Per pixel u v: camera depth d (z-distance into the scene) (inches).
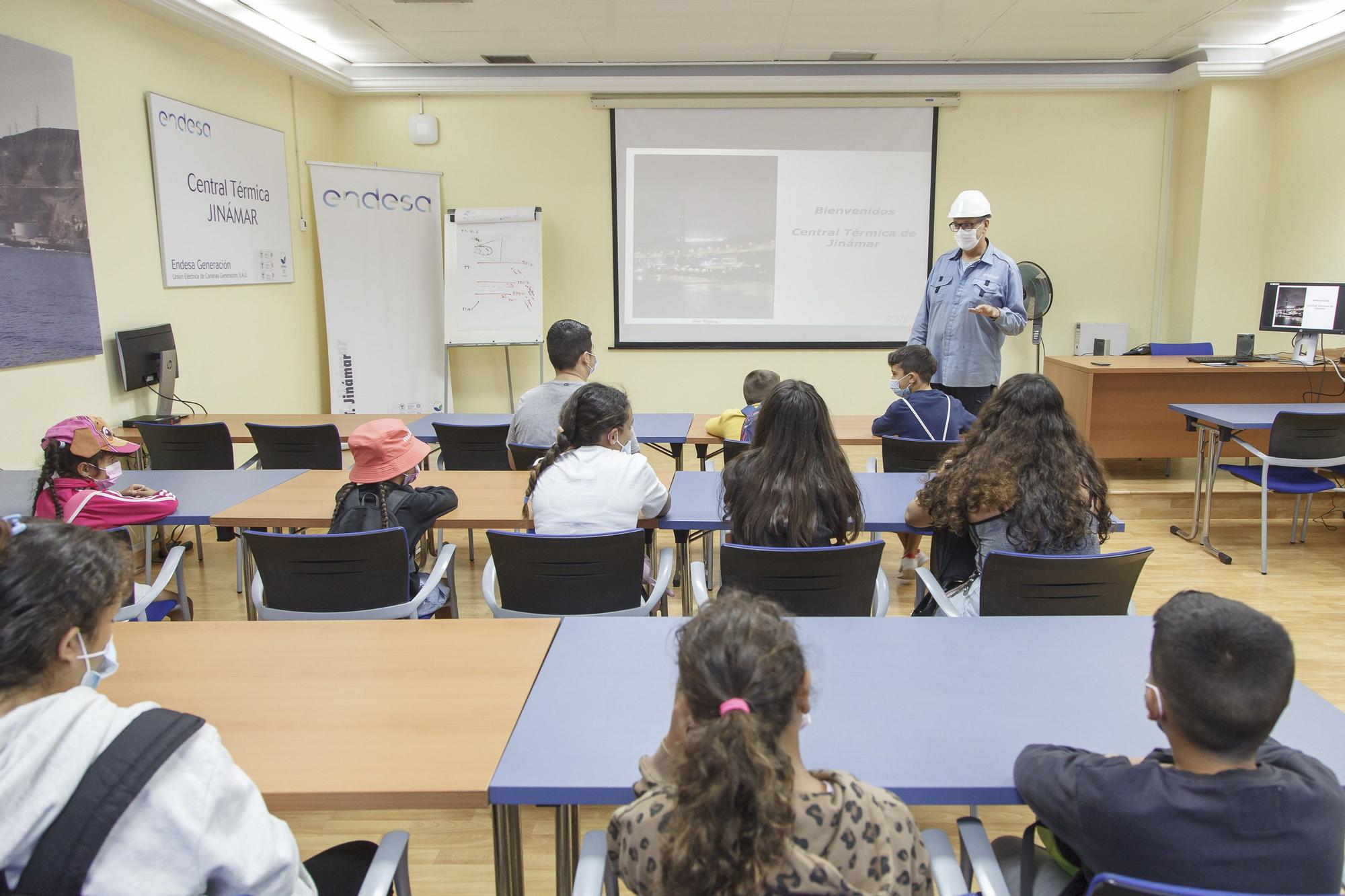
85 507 98.5
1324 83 227.1
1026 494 83.5
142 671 62.9
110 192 167.2
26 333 146.3
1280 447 154.3
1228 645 38.9
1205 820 39.1
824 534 86.5
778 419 86.0
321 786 48.6
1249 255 252.7
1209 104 245.8
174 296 187.8
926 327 191.5
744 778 31.0
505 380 272.8
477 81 252.2
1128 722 55.1
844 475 87.1
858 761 50.5
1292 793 38.9
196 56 194.9
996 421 87.1
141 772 33.7
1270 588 152.0
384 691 59.9
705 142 258.8
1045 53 241.3
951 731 53.8
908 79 250.8
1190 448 217.5
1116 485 212.8
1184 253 259.0
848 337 268.2
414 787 48.4
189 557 172.4
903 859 36.1
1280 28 217.8
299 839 86.2
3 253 140.9
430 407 263.3
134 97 173.9
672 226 263.6
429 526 101.1
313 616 87.3
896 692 58.8
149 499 103.4
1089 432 213.3
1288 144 240.8
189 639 68.5
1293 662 39.1
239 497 113.9
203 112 196.2
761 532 85.9
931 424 139.5
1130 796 40.8
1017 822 88.0
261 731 54.7
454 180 263.4
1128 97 256.8
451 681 61.2
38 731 33.7
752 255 264.5
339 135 262.8
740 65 250.5
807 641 66.4
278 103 230.7
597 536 83.6
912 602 147.4
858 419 174.2
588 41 225.6
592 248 265.9
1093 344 258.8
